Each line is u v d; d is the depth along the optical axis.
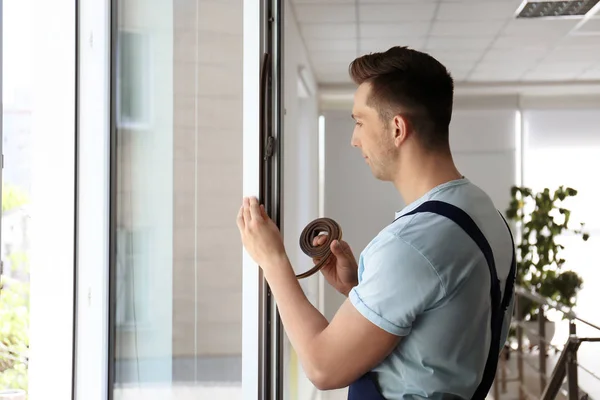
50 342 2.31
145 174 2.27
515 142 7.49
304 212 6.14
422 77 1.28
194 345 2.07
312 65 6.35
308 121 6.34
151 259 2.24
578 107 7.46
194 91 2.04
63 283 2.31
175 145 2.16
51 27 2.28
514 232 7.34
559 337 6.60
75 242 2.30
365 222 7.48
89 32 2.28
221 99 1.89
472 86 7.35
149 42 2.24
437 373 1.22
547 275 6.42
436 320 1.21
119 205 2.31
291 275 1.34
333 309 6.85
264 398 1.69
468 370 1.24
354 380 1.24
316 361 1.22
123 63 2.31
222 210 1.88
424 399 1.23
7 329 4.69
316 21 4.94
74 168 2.29
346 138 7.50
